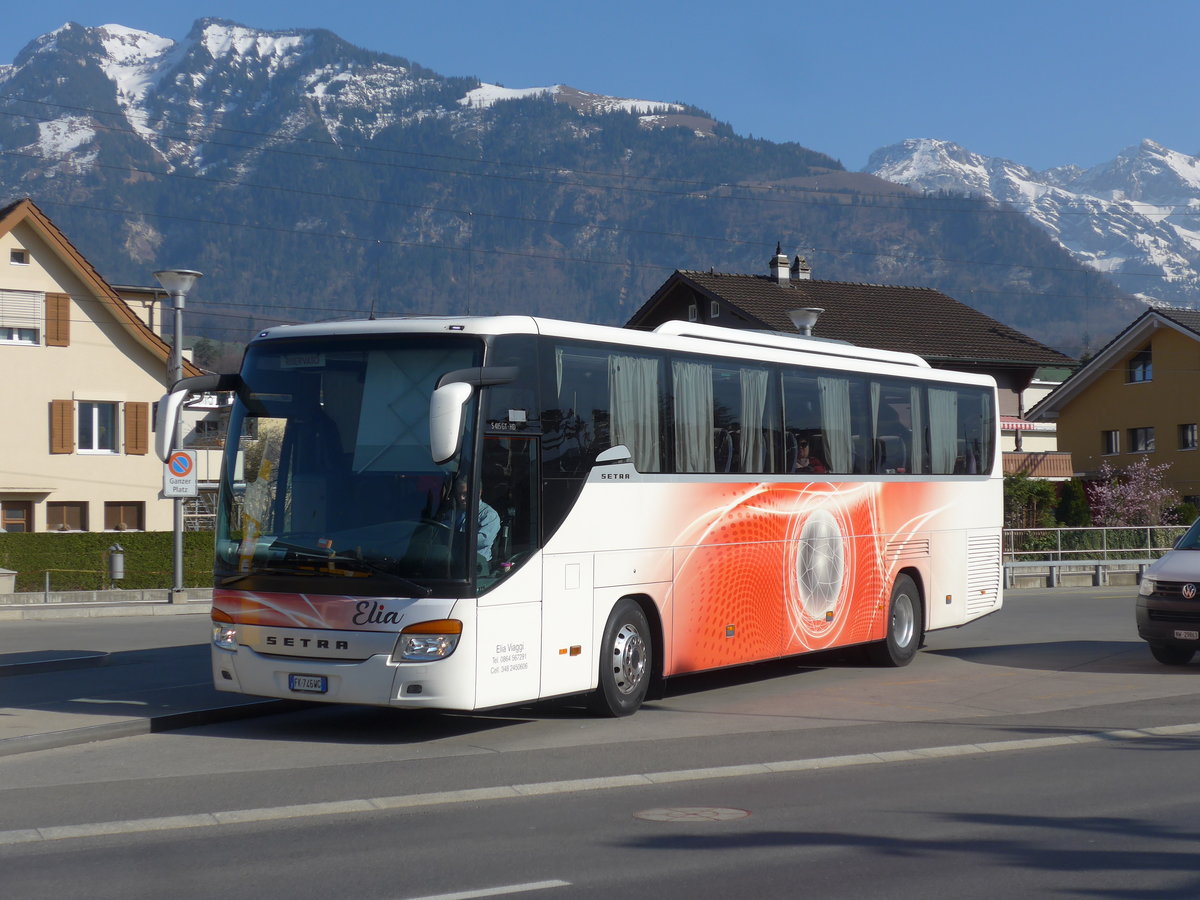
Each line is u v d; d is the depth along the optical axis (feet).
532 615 40.47
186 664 57.82
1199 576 57.31
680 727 42.80
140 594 111.65
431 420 36.17
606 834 28.09
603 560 43.34
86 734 39.65
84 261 153.99
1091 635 73.56
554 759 37.09
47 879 24.45
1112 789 32.96
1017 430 190.08
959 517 63.52
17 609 96.68
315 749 38.81
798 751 38.29
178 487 100.12
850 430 56.49
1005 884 24.30
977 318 195.21
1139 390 194.08
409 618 38.11
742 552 49.78
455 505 38.47
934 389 62.28
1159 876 24.85
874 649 58.70
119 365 157.17
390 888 23.82
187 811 30.32
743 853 26.48
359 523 39.11
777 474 51.90
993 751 38.52
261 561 40.01
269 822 29.27
